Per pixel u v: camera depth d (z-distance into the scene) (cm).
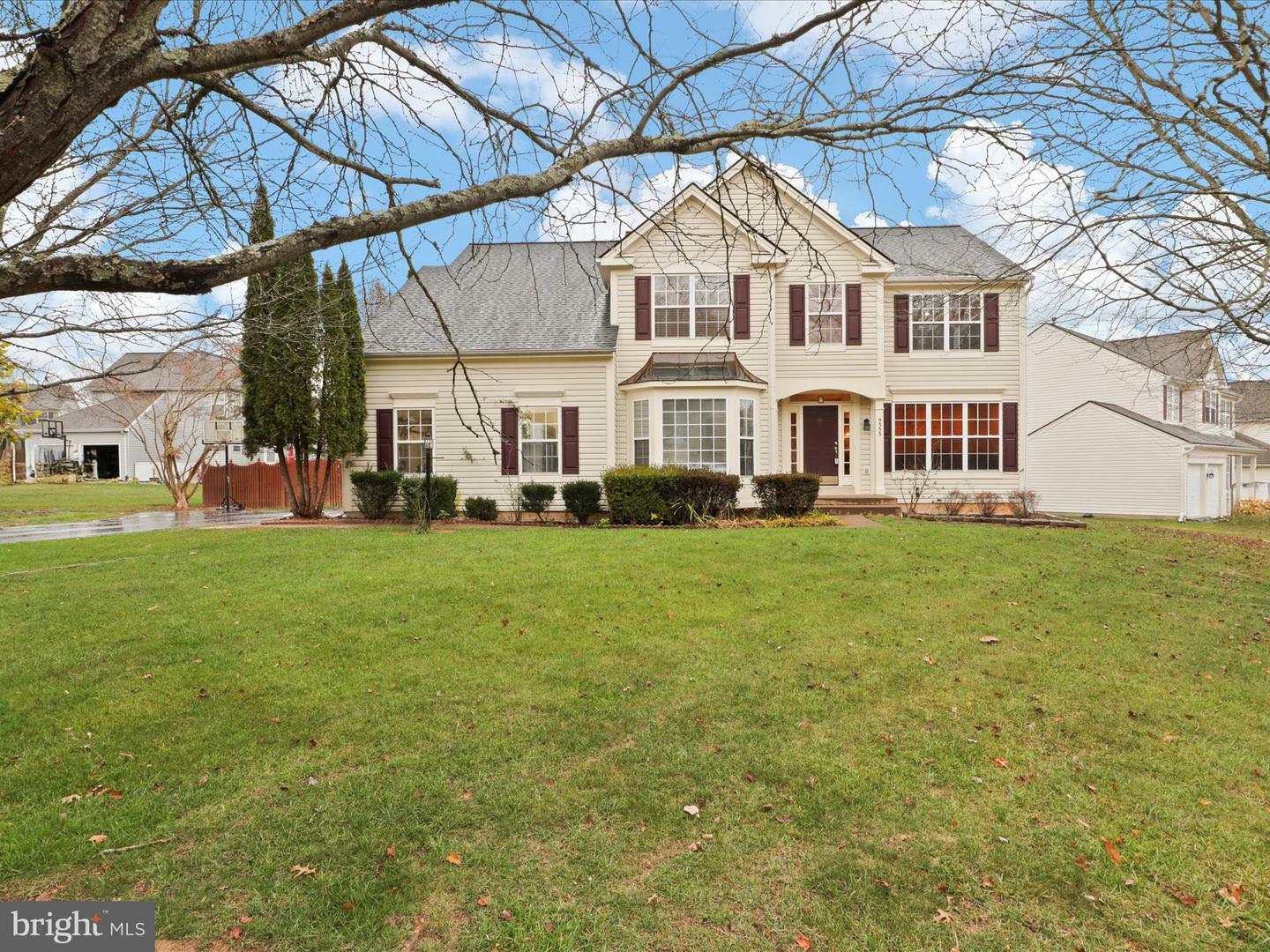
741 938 298
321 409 1605
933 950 291
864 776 432
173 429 2259
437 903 319
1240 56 503
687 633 698
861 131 318
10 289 196
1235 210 606
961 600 823
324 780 426
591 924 305
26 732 488
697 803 402
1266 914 312
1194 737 495
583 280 1948
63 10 201
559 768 442
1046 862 349
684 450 1619
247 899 319
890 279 1816
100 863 345
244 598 800
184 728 495
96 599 801
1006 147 325
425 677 587
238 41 220
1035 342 2944
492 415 1700
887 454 1867
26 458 4431
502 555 1017
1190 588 938
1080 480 2722
